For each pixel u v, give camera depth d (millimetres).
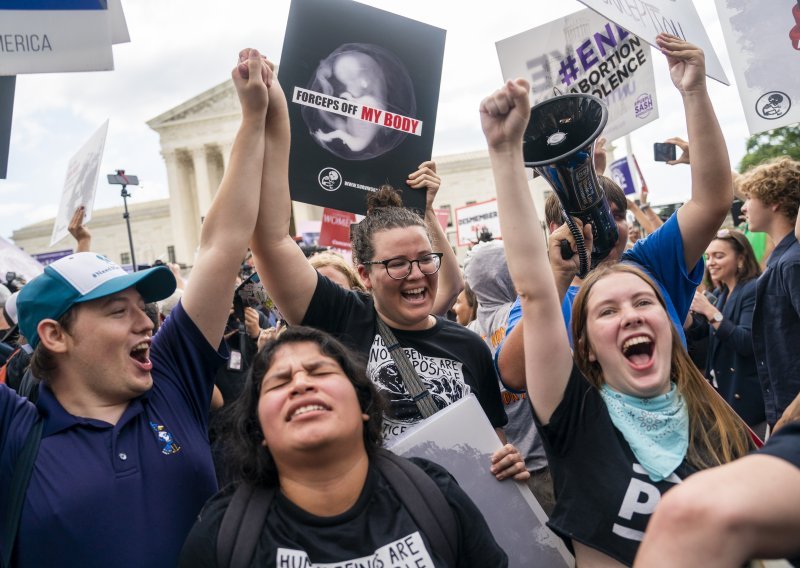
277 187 2271
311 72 2730
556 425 1906
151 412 1973
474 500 1945
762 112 3111
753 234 5637
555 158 2062
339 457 1571
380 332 2309
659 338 1945
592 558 1809
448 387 2238
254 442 1662
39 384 2154
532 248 1920
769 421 3230
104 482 1808
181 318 2107
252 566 1489
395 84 2828
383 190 2604
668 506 732
